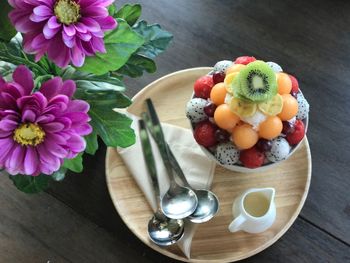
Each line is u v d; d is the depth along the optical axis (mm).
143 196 590
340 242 585
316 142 638
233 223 526
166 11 724
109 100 448
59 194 617
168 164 596
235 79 500
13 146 367
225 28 713
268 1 729
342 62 685
